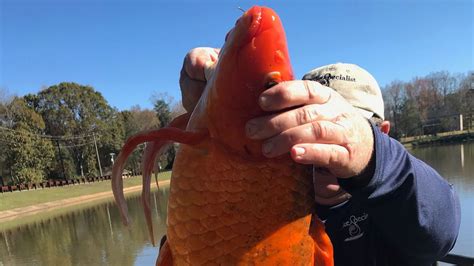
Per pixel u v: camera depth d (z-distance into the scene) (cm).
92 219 2267
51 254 1438
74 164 5116
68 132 5041
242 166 100
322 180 159
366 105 177
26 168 4269
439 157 3253
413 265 151
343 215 163
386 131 194
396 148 121
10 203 3303
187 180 105
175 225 107
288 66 96
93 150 5159
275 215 102
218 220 103
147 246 1304
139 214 1742
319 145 92
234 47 95
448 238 138
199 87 134
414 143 4978
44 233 1961
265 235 102
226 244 102
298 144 90
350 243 162
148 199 111
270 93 89
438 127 5619
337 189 160
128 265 1128
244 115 95
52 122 5003
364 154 103
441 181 140
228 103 96
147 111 5812
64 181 4462
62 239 1719
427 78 5728
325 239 112
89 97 5219
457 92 5662
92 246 1453
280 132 91
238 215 102
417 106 5659
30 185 4091
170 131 101
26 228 2206
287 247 103
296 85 91
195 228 104
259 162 100
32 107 4994
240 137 97
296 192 104
